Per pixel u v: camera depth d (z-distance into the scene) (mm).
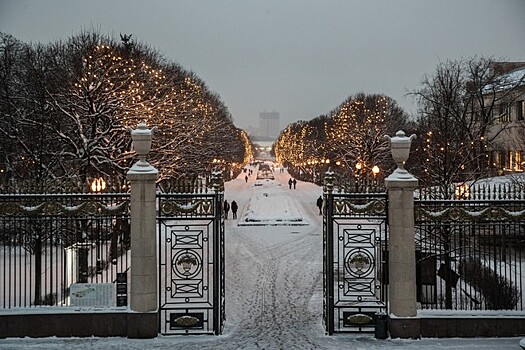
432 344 15172
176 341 15531
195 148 40750
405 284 15641
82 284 16062
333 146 66750
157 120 33031
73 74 35156
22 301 18594
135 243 15641
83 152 27562
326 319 16500
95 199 15977
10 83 37438
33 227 19500
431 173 29031
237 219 47250
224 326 17172
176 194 16250
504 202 16047
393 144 15875
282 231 40219
